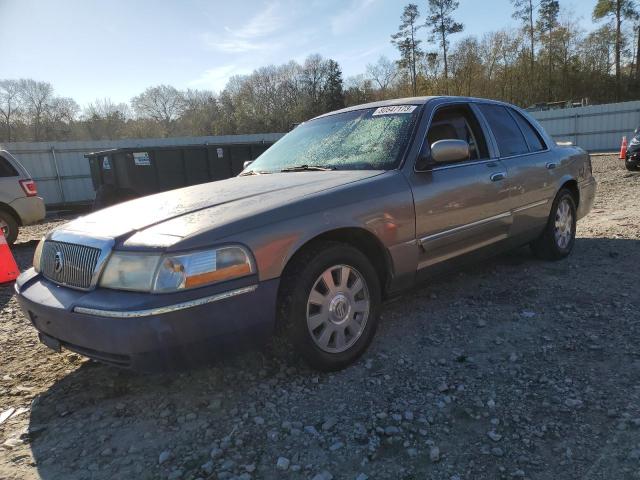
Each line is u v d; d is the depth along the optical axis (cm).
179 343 247
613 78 5197
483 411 261
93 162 1325
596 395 268
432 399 275
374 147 373
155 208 308
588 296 417
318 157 395
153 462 236
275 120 6644
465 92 5353
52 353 379
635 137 1498
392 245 332
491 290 448
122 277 257
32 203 929
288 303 284
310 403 278
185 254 249
